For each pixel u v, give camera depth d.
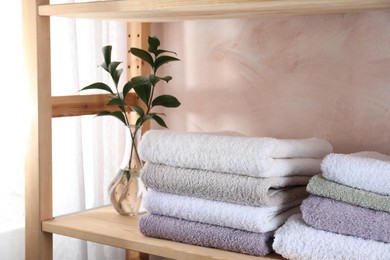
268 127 1.39
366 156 1.12
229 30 1.42
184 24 1.48
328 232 1.01
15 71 1.35
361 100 1.27
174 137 1.15
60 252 1.46
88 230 1.22
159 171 1.16
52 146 1.42
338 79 1.29
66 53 1.40
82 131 1.50
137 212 1.35
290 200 1.13
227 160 1.09
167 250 1.11
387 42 1.23
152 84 1.34
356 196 1.00
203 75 1.47
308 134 1.33
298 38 1.33
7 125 1.34
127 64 1.53
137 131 1.35
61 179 1.44
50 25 1.38
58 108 1.34
